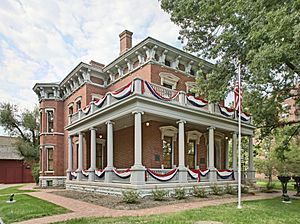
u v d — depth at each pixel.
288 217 8.20
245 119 18.89
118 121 16.05
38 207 10.52
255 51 9.64
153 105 13.20
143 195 12.13
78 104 22.55
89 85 21.06
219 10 11.64
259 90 14.08
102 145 21.25
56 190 19.39
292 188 22.56
